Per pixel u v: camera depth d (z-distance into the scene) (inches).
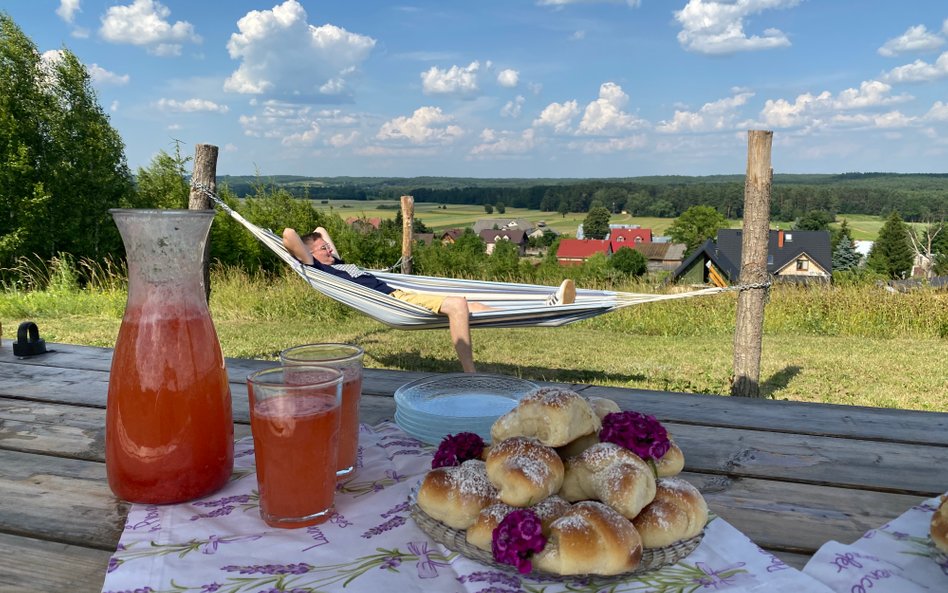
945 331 304.8
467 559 28.4
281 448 31.2
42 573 28.7
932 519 30.0
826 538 32.4
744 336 169.3
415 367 213.8
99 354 75.8
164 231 33.4
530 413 30.9
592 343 271.6
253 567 28.3
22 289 414.0
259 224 511.2
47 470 41.0
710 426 51.1
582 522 25.9
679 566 28.1
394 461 41.7
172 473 34.5
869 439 48.0
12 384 62.2
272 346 244.5
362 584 26.9
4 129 541.3
